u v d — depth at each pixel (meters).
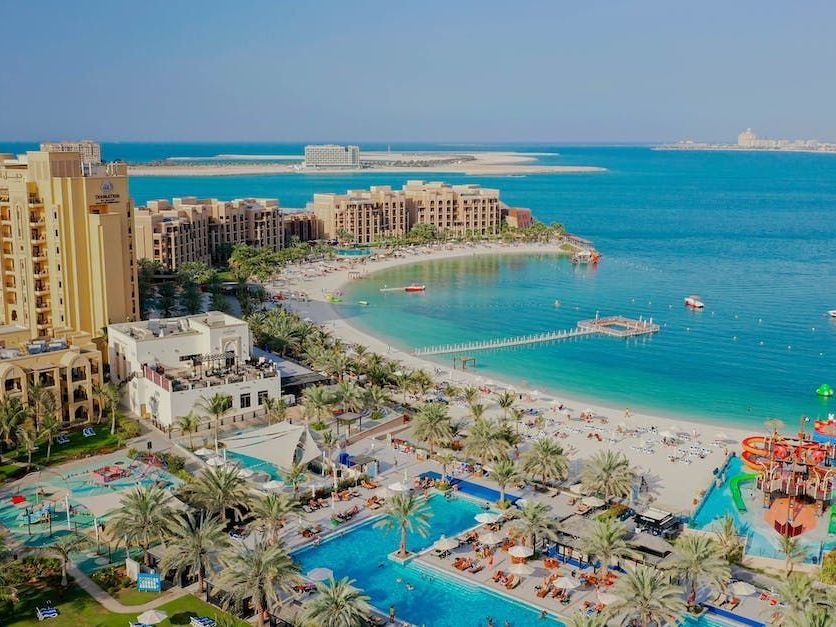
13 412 117.38
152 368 142.12
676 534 100.81
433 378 172.75
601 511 104.25
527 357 195.75
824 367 190.25
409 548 97.19
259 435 118.19
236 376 140.50
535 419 146.62
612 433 139.88
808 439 133.75
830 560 90.00
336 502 108.62
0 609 81.94
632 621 79.12
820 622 68.94
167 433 131.00
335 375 159.38
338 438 130.00
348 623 72.38
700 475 122.62
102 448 124.56
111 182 165.12
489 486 115.69
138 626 77.75
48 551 92.12
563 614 82.69
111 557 92.88
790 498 108.44
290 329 179.25
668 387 172.50
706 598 86.00
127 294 168.00
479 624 81.44
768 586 89.81
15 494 108.62
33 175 162.62
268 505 92.50
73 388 134.12
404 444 130.12
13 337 144.62
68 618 80.44
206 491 98.19
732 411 156.38
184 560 83.62
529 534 92.38
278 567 78.94
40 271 165.25
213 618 80.50
